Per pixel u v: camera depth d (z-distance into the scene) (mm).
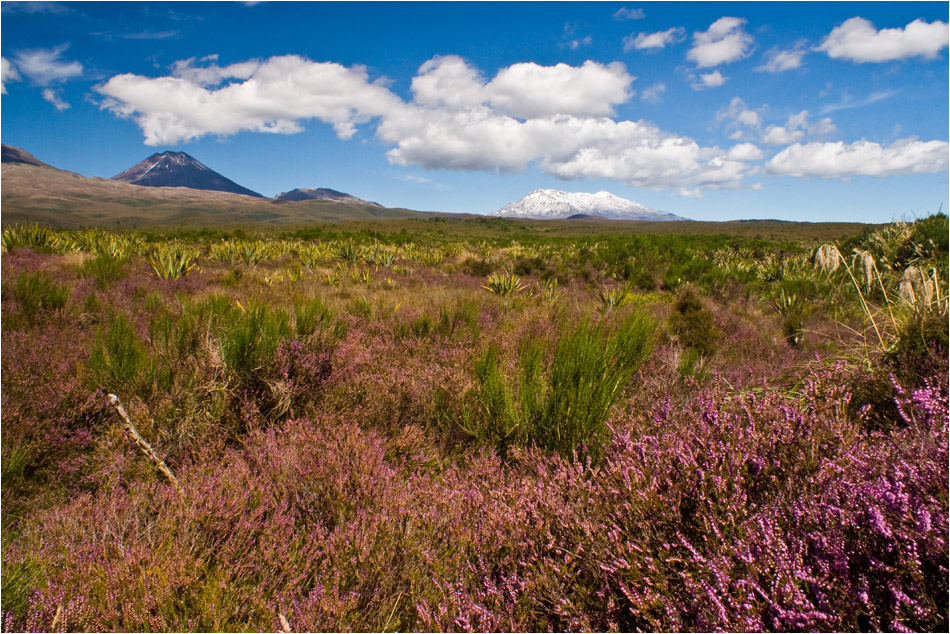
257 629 1514
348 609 1556
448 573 1710
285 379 3418
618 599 1437
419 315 6352
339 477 2160
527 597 1532
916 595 1160
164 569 1629
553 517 1767
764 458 1642
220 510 1929
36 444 2553
